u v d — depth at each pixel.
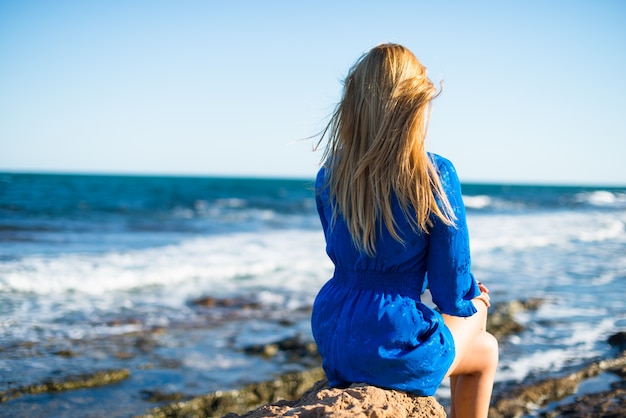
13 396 5.13
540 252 16.70
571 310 8.73
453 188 2.28
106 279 10.41
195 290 10.27
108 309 8.60
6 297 9.02
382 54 2.30
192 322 8.09
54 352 6.39
